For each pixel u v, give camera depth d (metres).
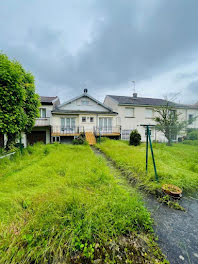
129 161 4.11
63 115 11.38
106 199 2.10
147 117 13.71
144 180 2.99
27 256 1.25
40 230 1.48
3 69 3.85
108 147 7.16
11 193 2.27
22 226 1.58
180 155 5.11
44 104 11.01
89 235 1.44
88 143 9.20
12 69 4.05
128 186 2.86
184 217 1.98
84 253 1.32
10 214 1.80
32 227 1.54
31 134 10.80
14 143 5.35
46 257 1.30
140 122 13.45
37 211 1.79
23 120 4.74
